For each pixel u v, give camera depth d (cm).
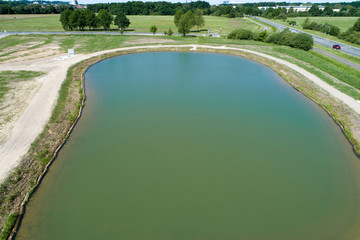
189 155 2023
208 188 1672
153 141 2220
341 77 3788
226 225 1409
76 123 2550
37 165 1859
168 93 3381
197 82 3841
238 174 1811
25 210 1520
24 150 1947
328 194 1652
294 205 1556
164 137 2286
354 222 1449
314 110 2906
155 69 4488
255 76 4169
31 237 1356
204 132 2381
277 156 2033
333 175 1828
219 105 3003
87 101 3095
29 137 2112
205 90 3509
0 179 1638
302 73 4041
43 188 1691
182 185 1695
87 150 2094
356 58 4997
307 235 1362
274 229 1392
